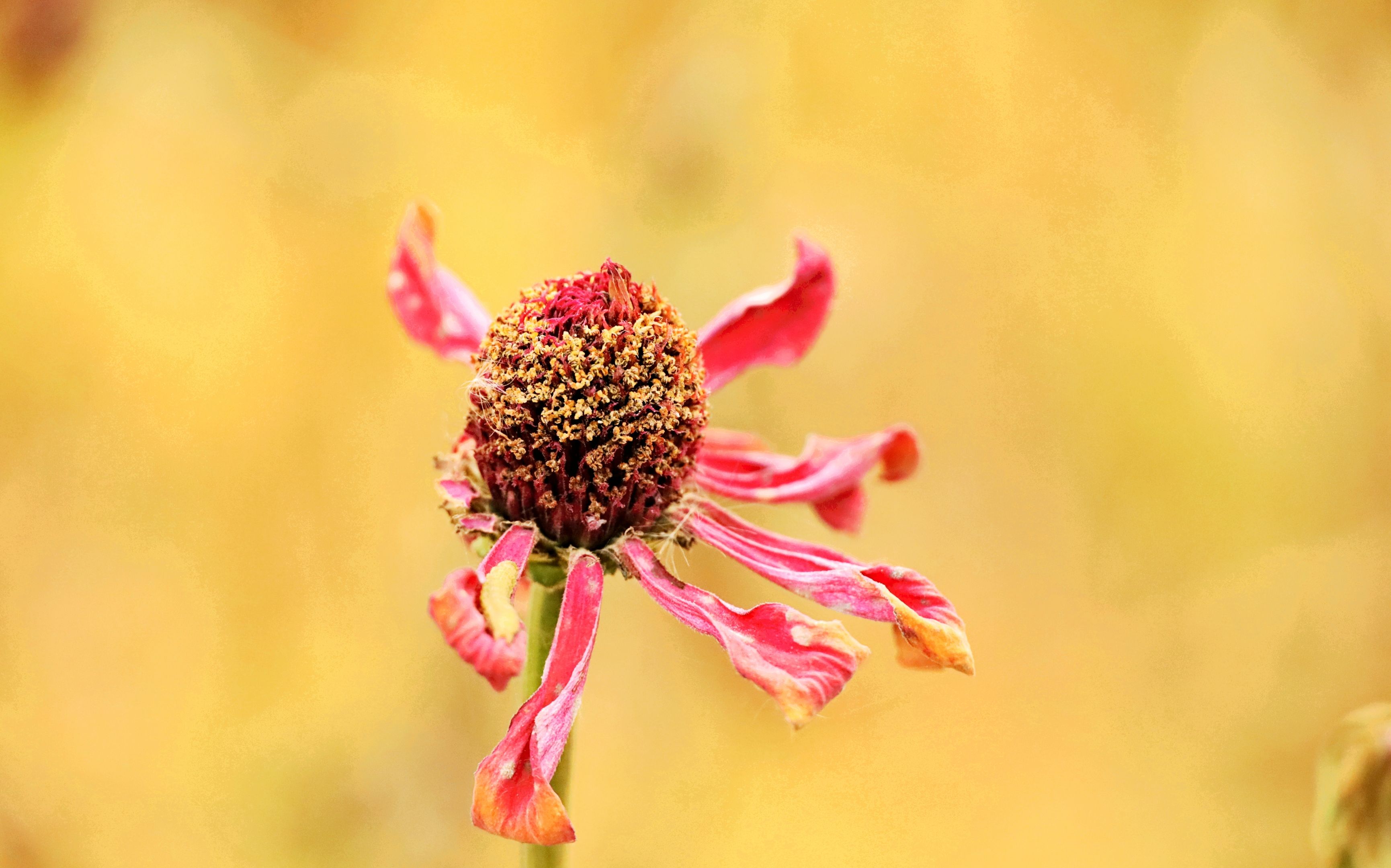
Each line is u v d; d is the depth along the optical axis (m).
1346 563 0.68
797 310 0.44
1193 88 0.72
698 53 0.61
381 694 0.56
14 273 0.60
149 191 0.62
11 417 0.60
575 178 0.66
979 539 0.69
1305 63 0.72
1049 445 0.70
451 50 0.66
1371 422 0.70
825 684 0.40
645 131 0.60
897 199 0.69
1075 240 0.72
